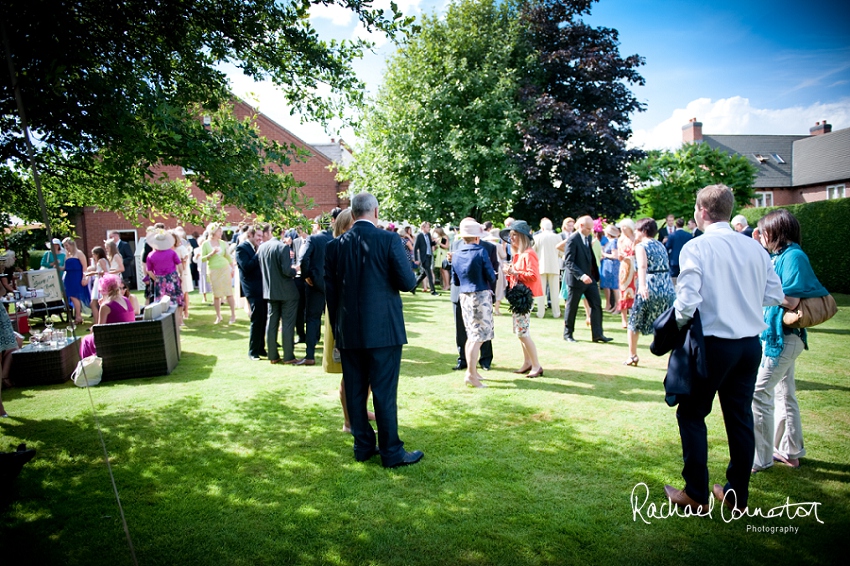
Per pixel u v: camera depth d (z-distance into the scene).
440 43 19.53
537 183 18.50
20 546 2.69
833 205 12.73
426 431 4.20
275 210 4.20
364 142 20.06
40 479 3.46
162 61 4.03
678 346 2.76
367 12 3.99
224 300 13.40
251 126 4.27
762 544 2.60
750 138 39.81
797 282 3.12
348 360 3.64
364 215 3.65
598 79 19.28
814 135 36.75
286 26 4.14
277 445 3.97
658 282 6.03
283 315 6.63
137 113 3.61
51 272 9.84
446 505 3.02
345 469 3.53
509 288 5.88
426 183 19.09
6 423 4.56
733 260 2.69
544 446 3.86
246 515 2.95
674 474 3.38
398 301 3.59
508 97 18.14
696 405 2.83
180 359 7.08
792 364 3.40
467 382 5.50
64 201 5.41
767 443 3.38
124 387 5.68
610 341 7.77
